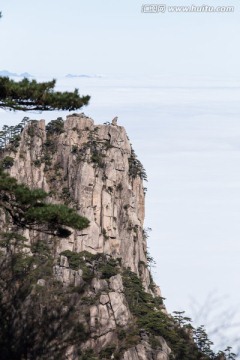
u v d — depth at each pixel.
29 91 65.62
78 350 70.81
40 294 68.94
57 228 63.81
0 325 64.00
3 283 66.44
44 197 62.16
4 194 62.31
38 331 66.00
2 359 62.47
